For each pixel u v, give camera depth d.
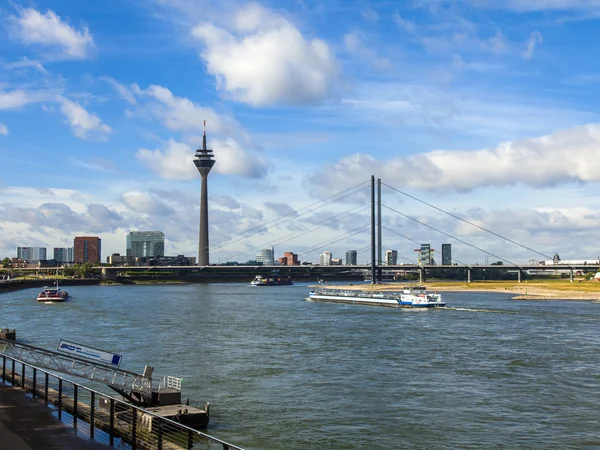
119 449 33.72
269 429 50.28
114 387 51.22
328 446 46.56
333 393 62.62
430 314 166.25
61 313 163.50
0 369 60.84
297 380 68.81
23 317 150.00
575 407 57.88
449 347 95.44
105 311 171.62
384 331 119.19
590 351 91.31
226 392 62.62
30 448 33.09
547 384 67.50
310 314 165.00
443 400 60.25
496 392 63.56
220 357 84.19
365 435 49.19
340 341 102.62
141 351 89.44
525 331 119.81
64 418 39.84
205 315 158.50
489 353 89.12
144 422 41.50
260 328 124.00
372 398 60.69
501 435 49.59
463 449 46.44
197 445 44.97
